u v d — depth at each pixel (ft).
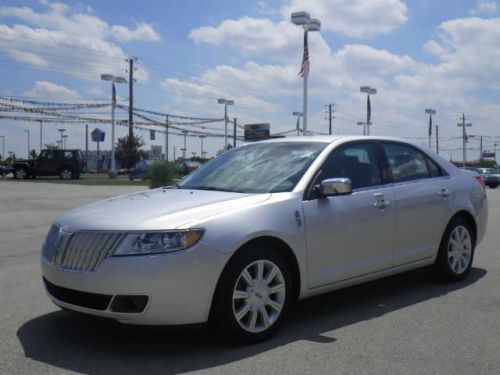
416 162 21.59
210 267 14.39
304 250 16.53
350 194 18.25
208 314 14.61
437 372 13.39
